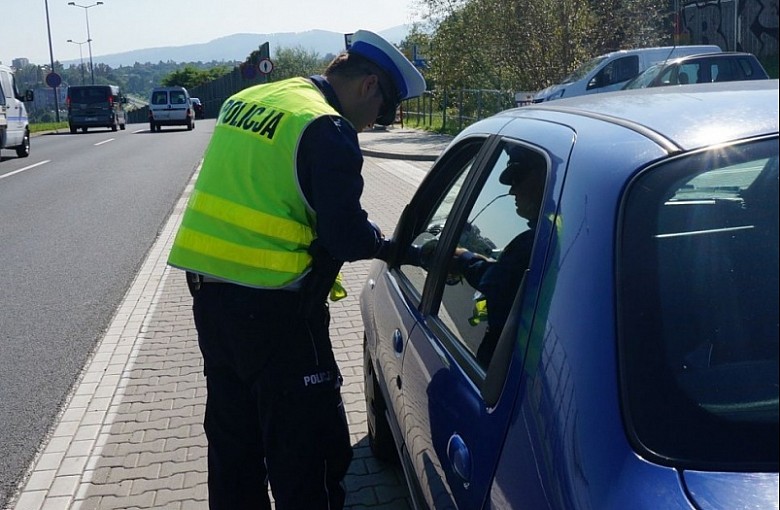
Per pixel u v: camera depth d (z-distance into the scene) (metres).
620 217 1.73
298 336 2.68
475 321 2.31
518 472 1.68
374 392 3.76
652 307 1.64
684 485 1.45
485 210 2.57
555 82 21.16
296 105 2.62
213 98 60.44
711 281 1.68
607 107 2.26
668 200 1.74
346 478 3.86
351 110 2.87
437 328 2.61
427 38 24.41
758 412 1.54
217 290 2.69
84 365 5.64
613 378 1.57
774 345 1.61
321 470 2.79
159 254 9.20
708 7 23.47
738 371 1.58
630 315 1.63
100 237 10.40
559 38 21.14
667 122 1.94
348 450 2.89
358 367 5.29
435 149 18.92
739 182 1.79
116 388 5.15
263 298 2.63
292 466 2.75
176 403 4.86
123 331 6.35
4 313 7.03
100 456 4.23
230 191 2.63
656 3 21.31
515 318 1.91
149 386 5.16
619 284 1.66
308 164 2.55
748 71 14.46
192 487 3.86
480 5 21.78
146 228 10.94
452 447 2.06
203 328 2.75
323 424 2.75
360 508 3.61
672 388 1.56
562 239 1.83
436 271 2.80
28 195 14.74
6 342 6.22
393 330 3.12
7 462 4.22
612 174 1.80
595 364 1.60
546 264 1.85
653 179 1.76
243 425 2.93
